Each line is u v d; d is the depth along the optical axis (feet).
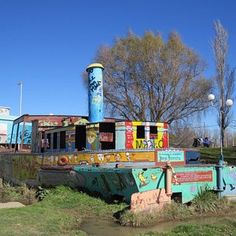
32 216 39.04
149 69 141.69
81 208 44.86
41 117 69.41
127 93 144.36
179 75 142.72
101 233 35.45
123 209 42.16
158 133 56.08
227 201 47.37
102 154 53.42
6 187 67.82
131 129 54.49
